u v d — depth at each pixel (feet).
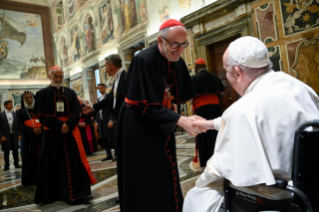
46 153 11.27
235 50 4.48
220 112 14.74
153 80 6.25
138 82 6.25
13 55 63.21
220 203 4.66
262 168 3.77
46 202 11.21
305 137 3.71
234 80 4.66
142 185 6.24
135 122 6.41
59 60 66.23
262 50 4.31
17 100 61.87
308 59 21.03
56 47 67.05
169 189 6.47
